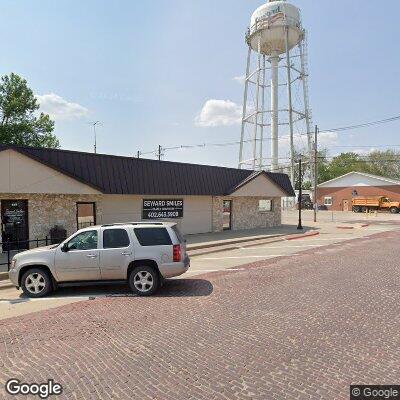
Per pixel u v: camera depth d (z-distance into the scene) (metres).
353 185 58.72
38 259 9.20
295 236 23.31
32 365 5.17
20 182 14.48
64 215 17.02
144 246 9.21
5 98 41.03
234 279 10.74
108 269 9.20
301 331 6.33
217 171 24.48
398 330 6.31
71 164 16.31
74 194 17.38
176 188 21.23
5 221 15.34
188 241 19.84
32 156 14.72
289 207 64.81
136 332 6.43
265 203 29.64
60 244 9.50
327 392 4.28
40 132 43.66
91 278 9.25
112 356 5.41
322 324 6.67
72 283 9.27
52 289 9.38
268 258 14.77
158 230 9.40
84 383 4.60
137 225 9.50
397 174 85.56
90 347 5.77
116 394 4.31
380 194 55.84
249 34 44.81
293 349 5.55
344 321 6.83
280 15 41.44
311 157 48.22
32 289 9.27
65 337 6.25
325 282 10.10
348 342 5.80
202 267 13.02
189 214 23.19
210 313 7.44
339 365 4.99
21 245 15.68
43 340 6.13
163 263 9.12
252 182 26.61
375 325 6.59
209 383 4.55
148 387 4.47
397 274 11.10
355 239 21.66
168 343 5.88
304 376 4.69
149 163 20.19
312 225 31.84
